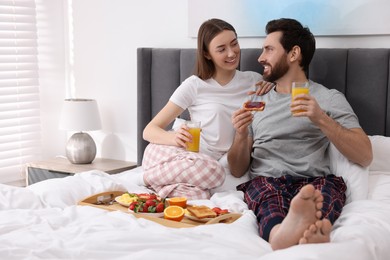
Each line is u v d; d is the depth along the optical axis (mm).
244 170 2660
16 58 3807
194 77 2881
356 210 2102
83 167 3559
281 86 2648
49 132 4059
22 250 1622
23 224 1923
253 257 1620
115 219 1963
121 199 2303
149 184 2664
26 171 3723
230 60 2781
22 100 3865
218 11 3270
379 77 2744
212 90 2854
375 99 2764
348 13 2848
